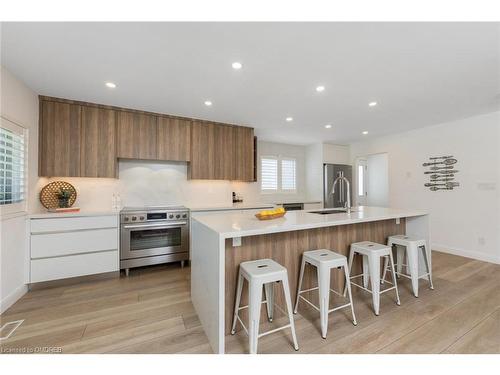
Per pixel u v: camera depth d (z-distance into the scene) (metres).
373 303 2.13
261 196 5.30
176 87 2.54
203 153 3.80
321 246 2.32
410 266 2.43
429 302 2.29
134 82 2.42
